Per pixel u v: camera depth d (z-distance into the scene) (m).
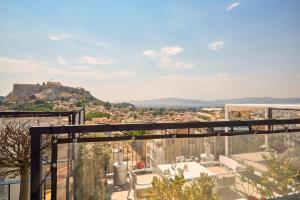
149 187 2.47
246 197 2.59
